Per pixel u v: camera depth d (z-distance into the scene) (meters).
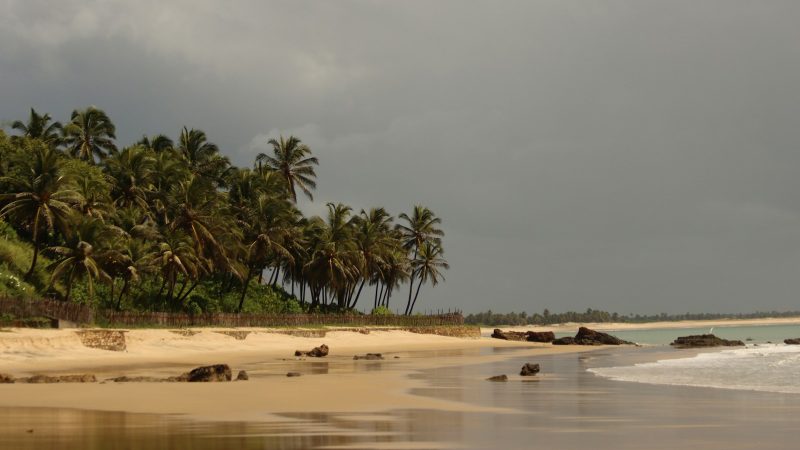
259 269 95.12
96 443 13.58
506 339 111.31
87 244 56.97
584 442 14.53
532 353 66.62
